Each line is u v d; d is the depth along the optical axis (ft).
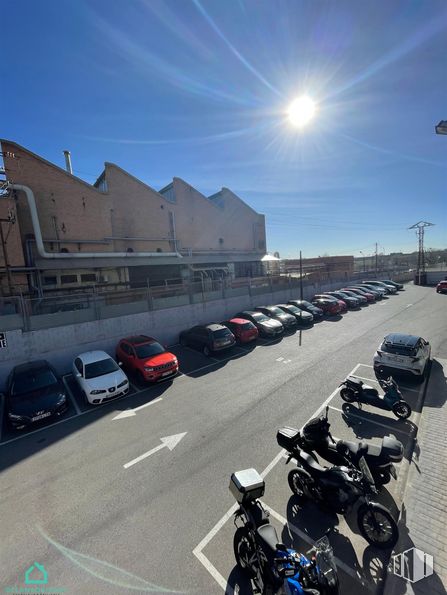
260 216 126.62
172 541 15.20
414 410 27.43
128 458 22.67
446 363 38.22
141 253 80.38
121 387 33.76
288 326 63.00
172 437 25.14
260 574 11.57
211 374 40.16
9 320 40.57
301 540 14.92
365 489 14.61
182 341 56.08
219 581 13.05
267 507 17.07
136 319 53.06
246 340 53.21
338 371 38.04
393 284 122.21
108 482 20.10
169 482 19.69
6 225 58.59
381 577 12.96
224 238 110.83
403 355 32.48
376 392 27.43
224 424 26.81
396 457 16.34
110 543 15.29
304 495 17.39
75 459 23.04
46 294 63.93
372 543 14.35
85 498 18.70
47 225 66.85
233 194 114.93
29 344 41.78
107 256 74.28
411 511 15.66
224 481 19.47
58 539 15.72
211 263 99.96
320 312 73.20
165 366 37.60
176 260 84.23
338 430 24.94
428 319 64.64
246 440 23.98
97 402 32.40
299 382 35.32
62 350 44.73
